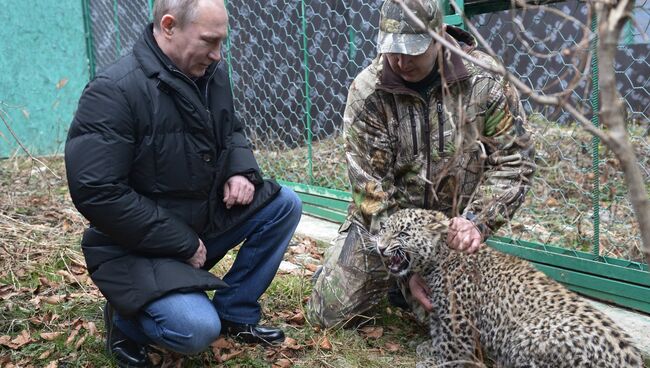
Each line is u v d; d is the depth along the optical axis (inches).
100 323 137.6
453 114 128.0
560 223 194.5
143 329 114.2
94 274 113.9
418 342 136.1
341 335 136.1
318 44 294.7
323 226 216.8
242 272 130.4
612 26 49.9
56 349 127.9
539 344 104.8
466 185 133.9
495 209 122.1
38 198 234.1
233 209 128.0
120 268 112.9
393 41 115.9
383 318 147.9
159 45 110.0
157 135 109.5
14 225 190.9
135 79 108.0
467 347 122.0
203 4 105.4
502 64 55.2
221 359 124.5
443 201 137.3
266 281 130.5
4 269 161.9
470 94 126.4
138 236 109.0
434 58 122.3
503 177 125.6
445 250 125.2
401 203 142.2
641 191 52.3
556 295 109.6
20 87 342.6
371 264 136.7
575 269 154.6
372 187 134.6
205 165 115.3
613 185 198.5
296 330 138.3
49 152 349.1
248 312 131.6
